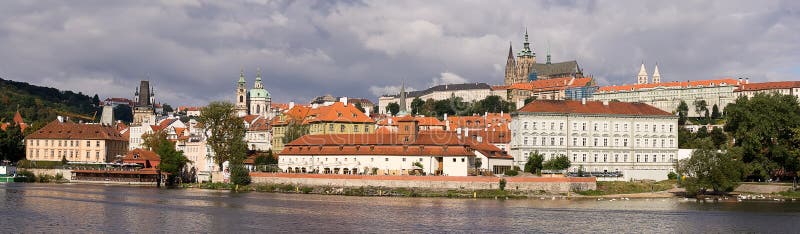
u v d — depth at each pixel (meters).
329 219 152.00
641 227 144.75
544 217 156.62
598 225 146.50
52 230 136.38
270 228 140.38
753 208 176.50
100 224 144.25
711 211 169.50
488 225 145.12
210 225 143.75
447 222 148.50
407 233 135.50
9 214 156.88
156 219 151.62
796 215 163.12
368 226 143.12
